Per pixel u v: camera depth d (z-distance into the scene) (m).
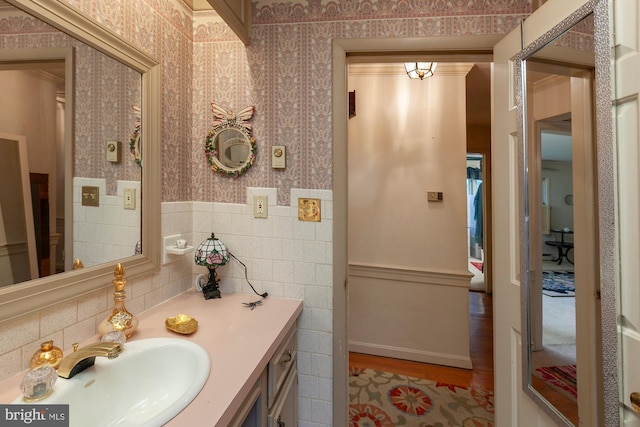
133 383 0.80
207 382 0.72
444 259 2.18
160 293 1.24
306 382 1.36
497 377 1.23
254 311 1.19
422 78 2.09
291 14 1.35
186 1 1.37
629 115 0.70
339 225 1.32
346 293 1.36
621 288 0.72
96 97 0.93
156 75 1.17
